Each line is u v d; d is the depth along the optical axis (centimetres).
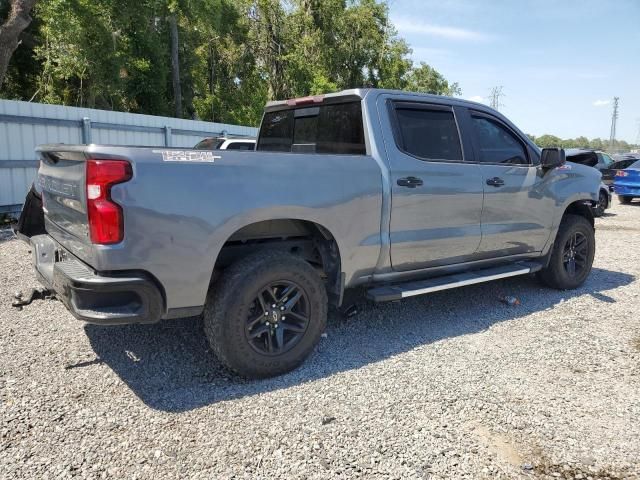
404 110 423
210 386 335
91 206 281
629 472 254
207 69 3042
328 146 441
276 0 2956
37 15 1992
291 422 293
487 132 482
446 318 477
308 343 358
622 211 1436
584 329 451
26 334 411
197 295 312
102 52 1962
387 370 363
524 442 278
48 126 1066
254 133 1689
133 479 242
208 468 251
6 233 871
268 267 333
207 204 306
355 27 3347
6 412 295
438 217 426
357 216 374
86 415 295
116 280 283
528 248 515
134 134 1267
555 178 525
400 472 251
